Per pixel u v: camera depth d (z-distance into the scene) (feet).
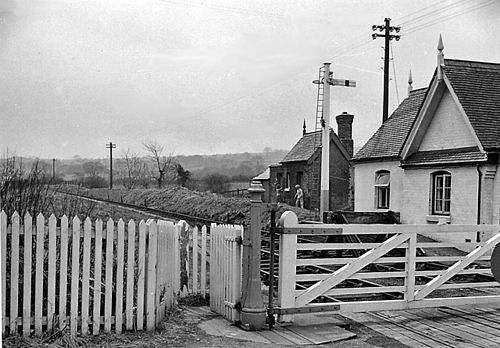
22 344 20.61
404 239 28.73
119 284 23.12
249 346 22.82
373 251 28.07
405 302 28.81
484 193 55.21
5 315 21.95
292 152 146.20
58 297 23.48
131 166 208.74
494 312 30.45
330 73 74.49
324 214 61.00
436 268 47.65
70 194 35.22
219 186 181.57
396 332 26.05
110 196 189.06
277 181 150.00
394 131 77.51
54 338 21.62
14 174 26.58
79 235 22.44
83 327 22.38
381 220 57.62
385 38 107.45
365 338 24.91
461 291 37.45
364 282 39.78
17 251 21.44
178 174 193.16
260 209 26.03
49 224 21.94
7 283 23.26
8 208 25.67
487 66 64.13
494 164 54.54
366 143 81.82
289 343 23.54
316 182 128.06
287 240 26.37
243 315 25.71
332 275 27.27
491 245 30.99
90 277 26.17
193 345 22.65
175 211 129.90
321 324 27.04
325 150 73.87
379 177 76.43
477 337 25.22
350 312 27.55
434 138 64.75
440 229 29.66
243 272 26.00
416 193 66.49
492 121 57.57
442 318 29.01
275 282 39.04
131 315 23.48
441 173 62.85
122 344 21.94
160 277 25.26
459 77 61.41
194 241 32.30
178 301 30.81
